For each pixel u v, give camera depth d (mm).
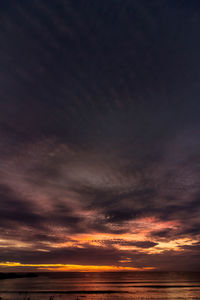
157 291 59219
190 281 106875
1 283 97312
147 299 44656
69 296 49344
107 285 82125
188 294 52531
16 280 124750
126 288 68500
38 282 104250
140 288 67875
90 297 47812
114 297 47750
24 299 42688
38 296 48969
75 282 103188
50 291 58781
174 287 71250
